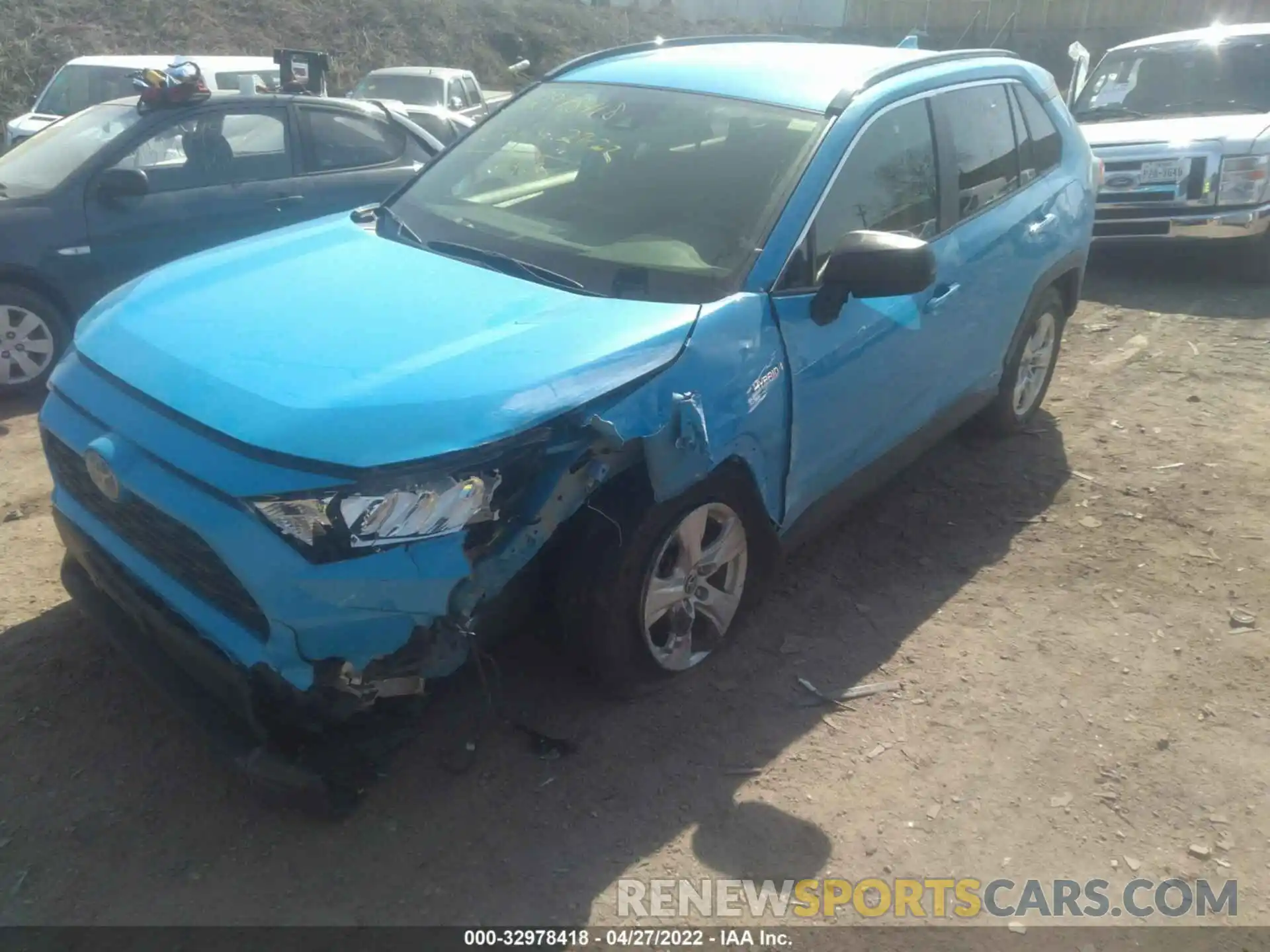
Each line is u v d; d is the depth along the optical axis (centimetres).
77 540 313
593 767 308
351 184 707
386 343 286
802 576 411
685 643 340
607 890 269
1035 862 284
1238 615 391
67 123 672
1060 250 493
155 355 293
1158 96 881
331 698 254
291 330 296
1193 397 589
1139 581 412
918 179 398
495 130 425
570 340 288
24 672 338
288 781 263
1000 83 468
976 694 346
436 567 254
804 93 381
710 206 349
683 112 387
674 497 300
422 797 295
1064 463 512
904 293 320
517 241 353
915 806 300
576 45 2950
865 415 378
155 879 267
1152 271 865
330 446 248
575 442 274
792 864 279
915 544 438
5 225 576
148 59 1139
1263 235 795
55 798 291
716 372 304
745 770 310
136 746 310
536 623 309
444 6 2794
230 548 250
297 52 983
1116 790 308
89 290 609
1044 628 383
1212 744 327
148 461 271
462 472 254
